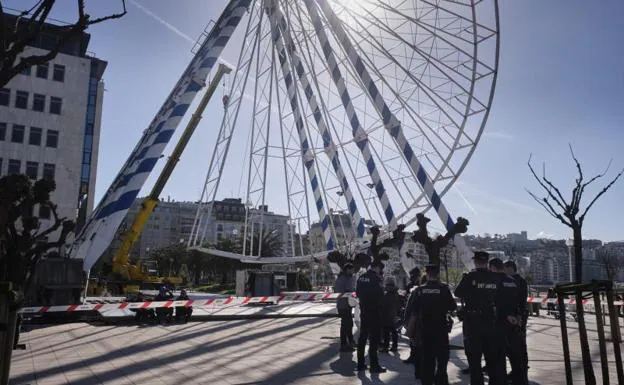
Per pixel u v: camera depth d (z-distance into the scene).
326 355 11.92
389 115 25.52
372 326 9.95
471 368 7.62
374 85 25.67
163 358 11.39
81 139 62.22
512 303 7.75
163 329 17.72
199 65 30.25
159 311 19.91
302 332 16.77
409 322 8.66
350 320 12.63
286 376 9.38
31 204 6.17
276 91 31.16
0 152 58.34
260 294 32.56
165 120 31.75
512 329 7.87
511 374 8.44
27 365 10.43
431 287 8.30
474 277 7.84
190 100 28.77
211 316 21.67
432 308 8.19
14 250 6.06
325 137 31.45
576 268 14.58
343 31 26.30
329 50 26.59
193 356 11.69
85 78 63.75
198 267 91.56
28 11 5.13
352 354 12.07
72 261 21.03
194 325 19.23
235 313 23.75
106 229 26.73
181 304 17.58
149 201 46.19
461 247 21.84
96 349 12.80
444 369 8.16
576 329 18.83
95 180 70.56
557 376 9.48
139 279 46.22
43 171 59.81
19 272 6.04
